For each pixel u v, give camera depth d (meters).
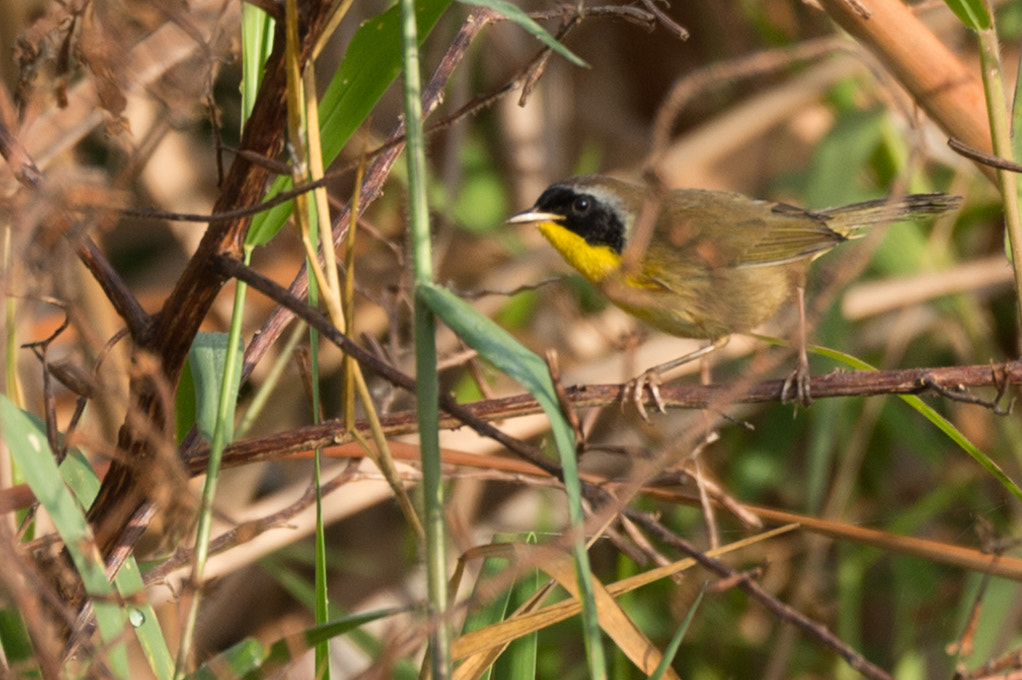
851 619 9.38
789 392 6.21
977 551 5.93
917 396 6.07
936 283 10.52
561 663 9.75
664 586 9.66
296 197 4.75
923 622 9.32
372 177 6.15
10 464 6.23
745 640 9.59
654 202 5.14
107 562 5.40
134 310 5.30
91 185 4.54
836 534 6.11
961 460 10.26
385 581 10.52
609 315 11.87
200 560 4.84
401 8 4.12
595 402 6.65
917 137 6.08
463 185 12.34
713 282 8.51
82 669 5.04
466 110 5.88
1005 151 5.84
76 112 6.89
